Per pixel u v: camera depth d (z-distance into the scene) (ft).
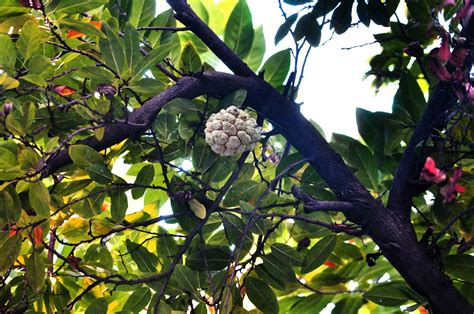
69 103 4.90
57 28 5.18
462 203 5.62
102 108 4.82
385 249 5.15
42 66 4.93
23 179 4.71
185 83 5.20
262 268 5.54
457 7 5.73
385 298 5.41
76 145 4.88
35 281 4.87
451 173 5.31
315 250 5.39
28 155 4.73
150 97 5.43
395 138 5.85
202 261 5.34
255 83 5.36
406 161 5.34
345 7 5.93
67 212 5.41
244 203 5.30
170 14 5.95
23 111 4.74
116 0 5.77
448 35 4.89
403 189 5.30
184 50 5.82
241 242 5.00
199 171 5.31
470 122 5.20
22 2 5.02
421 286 5.09
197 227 5.20
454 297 5.06
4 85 4.68
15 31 5.10
